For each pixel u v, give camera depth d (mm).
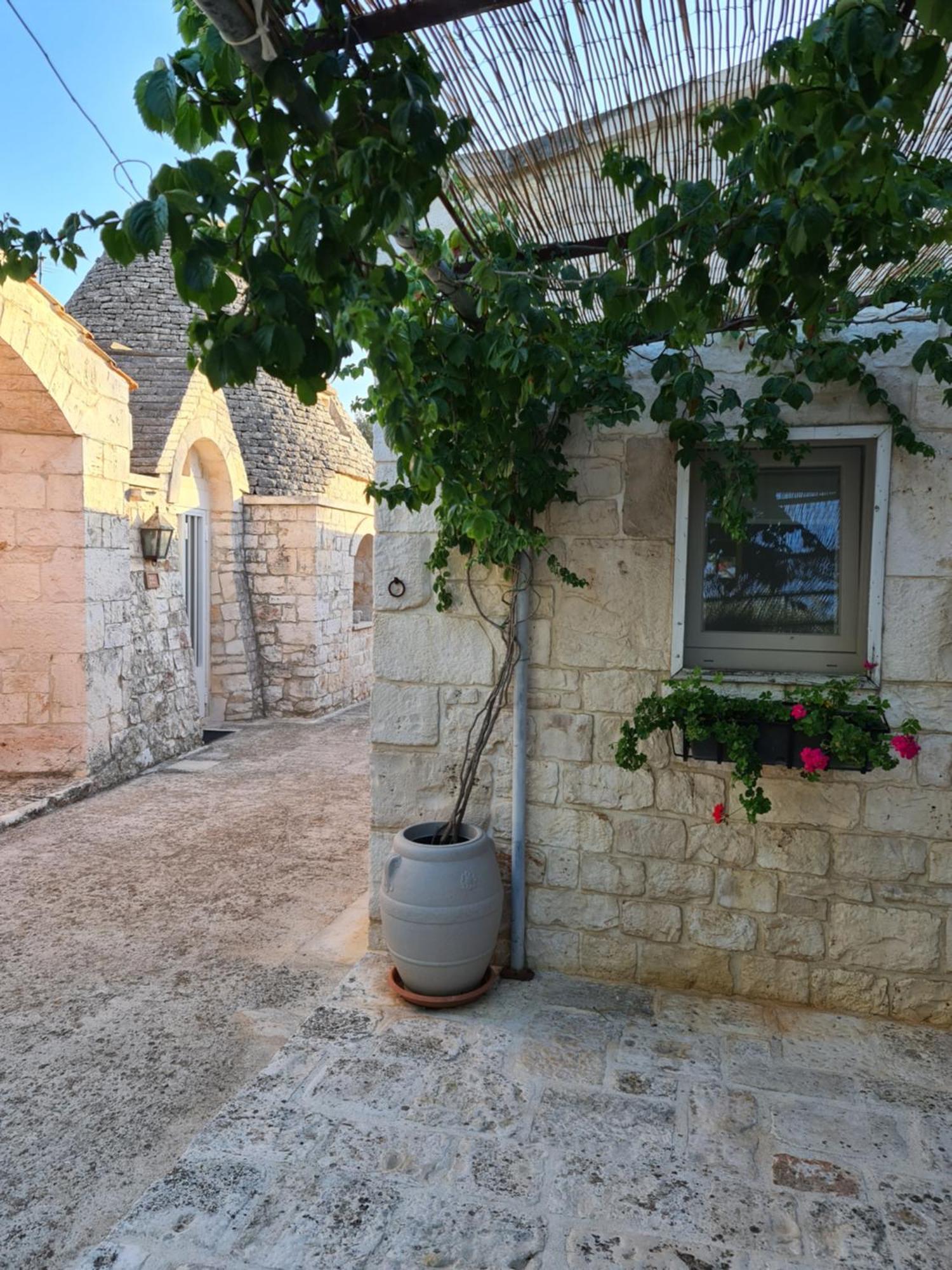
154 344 10891
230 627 10422
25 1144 2613
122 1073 2994
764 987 3369
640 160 2051
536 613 3512
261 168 1757
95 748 6961
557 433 3328
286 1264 2078
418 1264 2080
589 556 3445
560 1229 2195
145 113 1604
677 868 3426
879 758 2887
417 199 1741
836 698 3029
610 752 3469
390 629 3668
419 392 2715
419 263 2348
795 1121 2643
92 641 6891
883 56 1360
